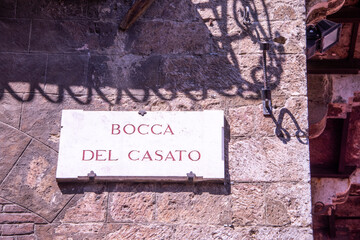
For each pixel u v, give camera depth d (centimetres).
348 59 696
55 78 337
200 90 335
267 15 351
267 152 318
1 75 336
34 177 314
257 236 301
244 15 345
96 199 310
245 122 326
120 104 332
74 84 337
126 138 319
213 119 323
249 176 314
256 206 307
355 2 631
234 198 309
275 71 337
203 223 304
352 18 633
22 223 304
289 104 329
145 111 326
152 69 341
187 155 314
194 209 308
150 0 334
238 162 317
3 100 330
